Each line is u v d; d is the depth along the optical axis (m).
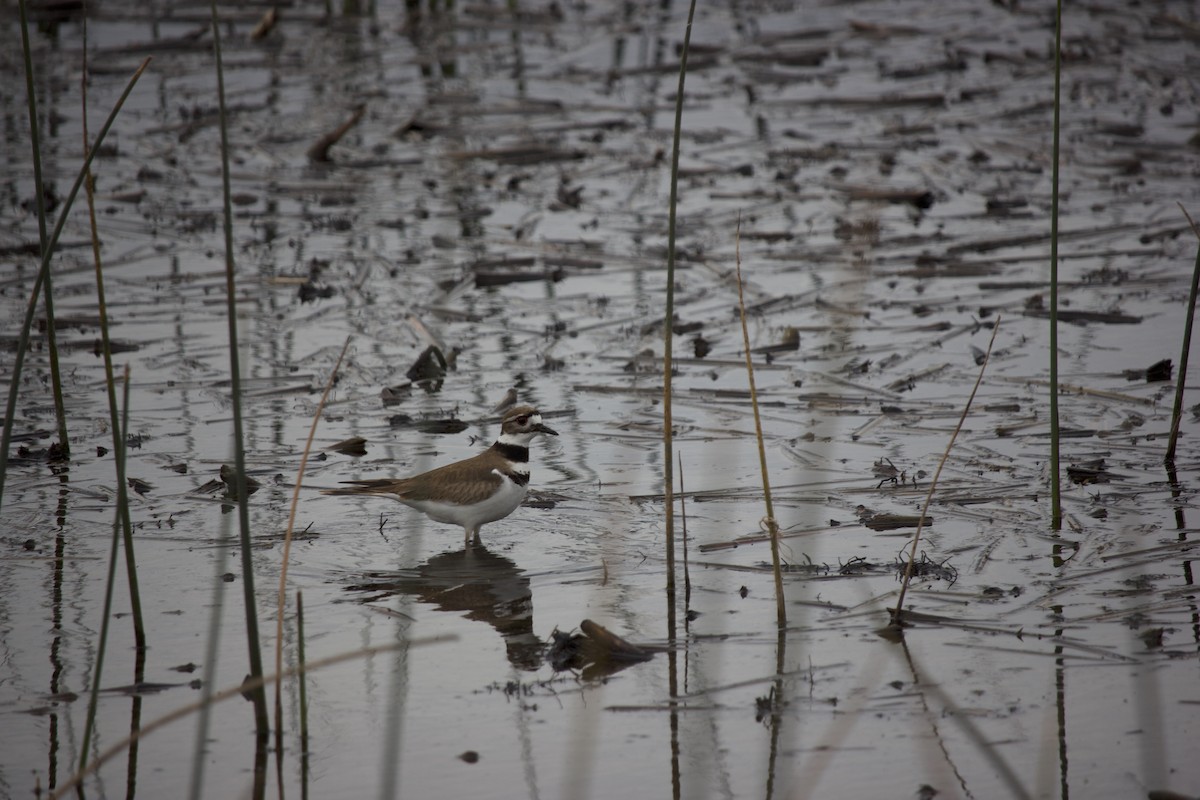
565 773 8.59
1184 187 23.44
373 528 12.77
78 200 24.05
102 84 31.38
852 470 13.54
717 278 20.34
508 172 25.94
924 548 11.71
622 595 11.12
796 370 16.70
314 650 10.33
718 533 12.27
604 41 35.06
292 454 14.48
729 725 9.12
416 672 9.98
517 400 16.09
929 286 19.72
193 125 28.20
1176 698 9.16
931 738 8.86
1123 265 19.89
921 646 10.04
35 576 11.55
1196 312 17.91
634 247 21.77
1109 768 8.41
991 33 34.47
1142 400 14.88
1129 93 29.20
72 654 10.19
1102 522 11.95
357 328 18.62
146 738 9.10
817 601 10.84
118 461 9.34
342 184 24.98
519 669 9.99
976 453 13.76
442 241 21.78
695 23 36.94
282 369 17.22
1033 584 10.91
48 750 8.94
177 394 16.34
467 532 12.27
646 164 26.09
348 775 8.62
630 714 9.31
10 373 16.91
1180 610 10.31
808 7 38.66
